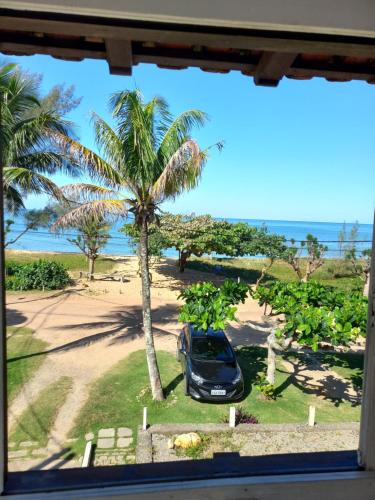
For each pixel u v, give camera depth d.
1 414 1.31
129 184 8.87
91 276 22.33
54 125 10.55
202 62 1.57
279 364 10.93
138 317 15.30
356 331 7.07
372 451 1.42
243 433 7.27
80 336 12.77
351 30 1.11
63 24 1.15
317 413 8.16
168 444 6.88
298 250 22.03
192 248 21.78
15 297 18.20
